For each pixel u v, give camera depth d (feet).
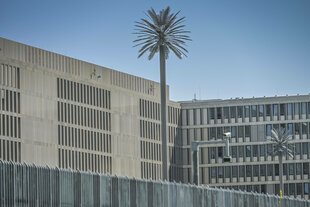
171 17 339.98
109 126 432.25
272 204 235.81
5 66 355.97
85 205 147.43
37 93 375.04
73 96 403.13
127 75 453.58
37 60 376.89
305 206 266.57
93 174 150.20
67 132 395.96
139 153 460.14
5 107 354.74
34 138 370.73
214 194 197.36
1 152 350.23
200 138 526.98
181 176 521.24
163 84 341.82
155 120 480.64
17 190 132.67
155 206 169.27
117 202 156.15
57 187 141.08
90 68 419.33
